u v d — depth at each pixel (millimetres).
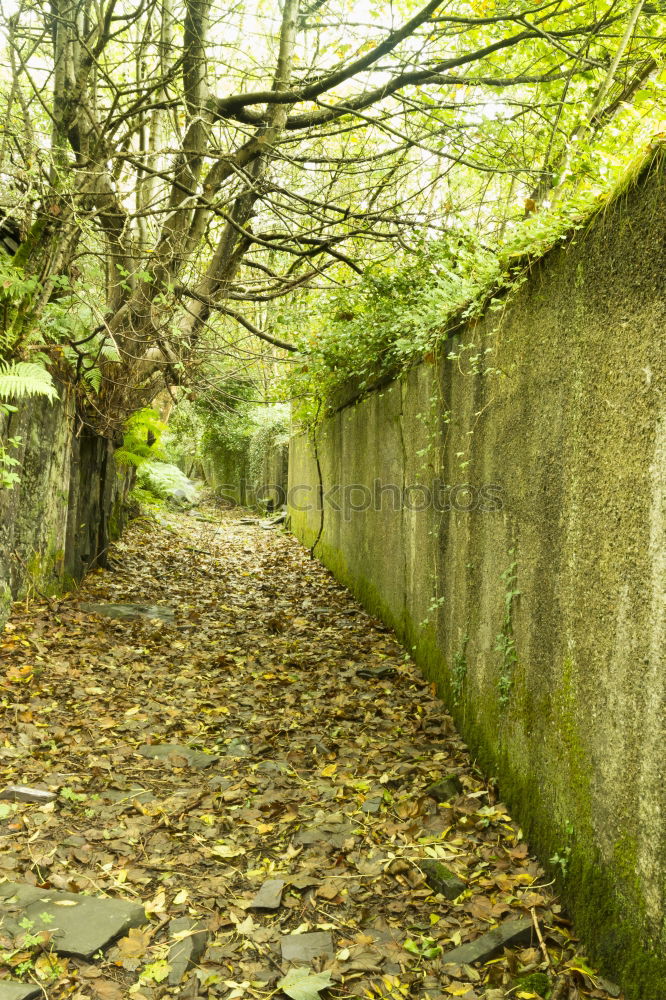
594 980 2199
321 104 6316
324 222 7062
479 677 3814
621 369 2240
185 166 6371
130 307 7004
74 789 3338
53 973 2148
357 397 7746
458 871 2840
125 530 10781
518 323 3229
